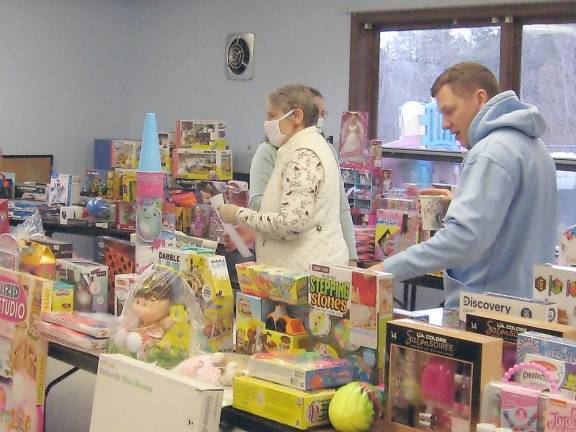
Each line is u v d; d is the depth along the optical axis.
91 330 2.28
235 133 7.30
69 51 7.67
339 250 2.89
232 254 3.57
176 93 7.79
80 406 3.72
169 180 6.76
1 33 7.18
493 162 2.35
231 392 1.94
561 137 5.64
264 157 3.38
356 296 1.87
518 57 5.76
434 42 6.16
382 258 4.60
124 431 1.76
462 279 2.52
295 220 2.70
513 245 2.44
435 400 1.64
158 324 2.18
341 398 1.72
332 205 2.86
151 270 2.26
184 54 7.70
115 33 8.01
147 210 2.73
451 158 6.01
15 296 2.42
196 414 1.63
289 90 2.87
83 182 7.14
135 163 7.34
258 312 2.13
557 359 1.56
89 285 2.53
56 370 4.08
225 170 6.66
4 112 7.25
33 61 7.42
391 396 1.71
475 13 5.80
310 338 1.99
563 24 5.56
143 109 8.11
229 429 1.90
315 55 6.67
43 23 7.46
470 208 2.30
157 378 1.72
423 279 4.23
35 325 2.35
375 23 6.38
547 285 1.93
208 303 2.24
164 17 7.85
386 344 1.72
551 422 1.44
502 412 1.51
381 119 6.48
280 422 1.76
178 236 2.76
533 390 1.49
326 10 6.58
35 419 2.33
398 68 6.36
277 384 1.80
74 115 7.76
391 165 6.38
